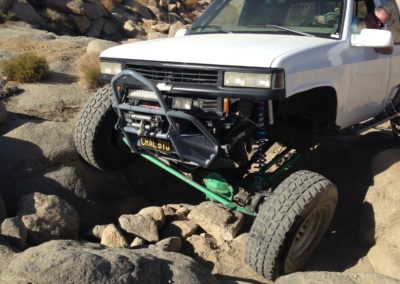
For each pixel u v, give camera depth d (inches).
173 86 186.7
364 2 238.2
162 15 1085.1
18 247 176.1
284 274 185.9
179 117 181.0
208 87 180.5
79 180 235.5
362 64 221.0
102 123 227.1
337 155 292.7
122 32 920.3
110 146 235.1
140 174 260.7
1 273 150.6
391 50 238.7
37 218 192.5
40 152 233.3
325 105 214.5
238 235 213.9
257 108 188.4
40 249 152.5
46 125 250.2
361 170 272.2
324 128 221.1
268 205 181.9
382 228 204.2
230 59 178.2
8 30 619.2
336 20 219.1
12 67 357.1
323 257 209.8
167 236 209.3
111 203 241.6
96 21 874.8
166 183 265.3
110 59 207.3
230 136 187.9
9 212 209.6
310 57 189.8
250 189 201.5
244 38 206.2
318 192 181.8
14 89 329.4
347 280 159.2
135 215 208.8
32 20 773.9
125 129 201.9
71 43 534.6
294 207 177.8
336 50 206.2
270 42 196.5
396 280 163.6
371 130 346.3
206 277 157.3
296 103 211.6
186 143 186.5
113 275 140.3
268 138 215.0
